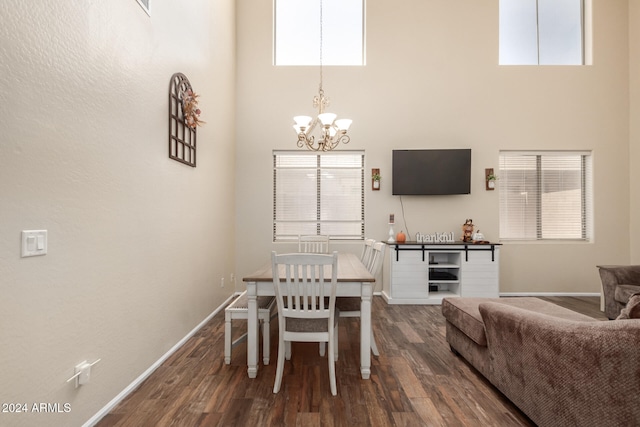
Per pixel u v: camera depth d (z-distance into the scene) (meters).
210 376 2.33
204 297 3.51
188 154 3.08
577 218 4.92
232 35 4.68
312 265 2.10
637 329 1.25
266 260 4.89
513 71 4.89
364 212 4.91
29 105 1.36
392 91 4.89
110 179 1.90
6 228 1.26
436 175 4.70
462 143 4.87
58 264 1.52
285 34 5.09
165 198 2.60
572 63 5.01
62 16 1.54
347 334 3.21
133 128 2.15
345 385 2.20
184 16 2.97
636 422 1.23
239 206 4.89
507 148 4.87
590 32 4.90
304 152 4.95
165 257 2.61
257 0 4.94
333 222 4.98
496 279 4.40
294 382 2.24
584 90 4.87
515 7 5.03
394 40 4.91
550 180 4.93
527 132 4.87
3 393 1.25
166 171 2.62
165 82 2.59
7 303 1.27
